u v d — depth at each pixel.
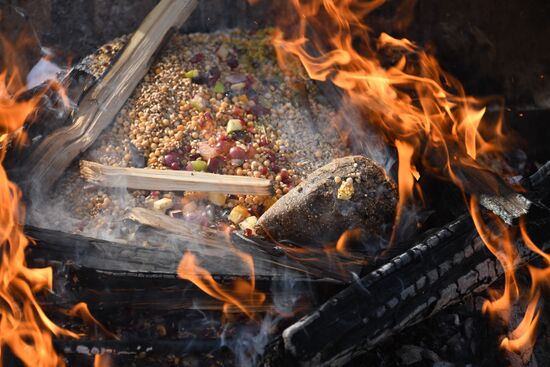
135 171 1.08
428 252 1.01
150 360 0.97
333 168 1.04
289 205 1.03
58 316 1.00
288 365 0.93
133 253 0.99
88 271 0.98
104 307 0.99
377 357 1.00
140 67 1.17
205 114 1.15
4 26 1.22
